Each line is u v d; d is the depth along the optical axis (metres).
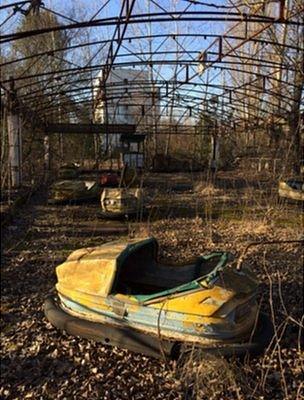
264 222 8.98
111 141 27.28
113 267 4.00
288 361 3.68
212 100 19.02
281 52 12.33
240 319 3.65
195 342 3.63
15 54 24.97
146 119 28.53
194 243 7.77
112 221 9.95
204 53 11.16
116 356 3.83
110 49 10.09
